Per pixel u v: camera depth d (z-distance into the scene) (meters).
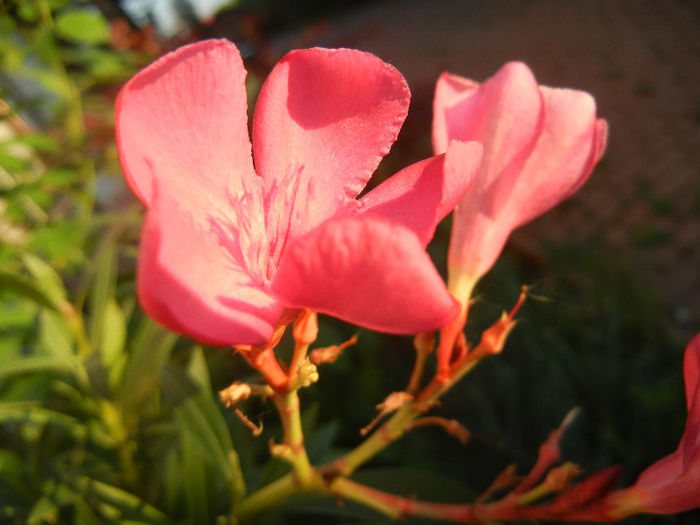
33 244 0.15
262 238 0.06
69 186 0.18
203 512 0.12
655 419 0.21
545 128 0.07
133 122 0.05
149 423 0.14
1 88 0.17
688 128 0.51
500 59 0.77
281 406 0.07
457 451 0.22
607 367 0.23
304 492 0.09
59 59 0.17
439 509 0.08
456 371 0.08
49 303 0.13
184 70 0.05
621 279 0.31
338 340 0.20
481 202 0.08
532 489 0.09
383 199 0.06
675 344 0.26
